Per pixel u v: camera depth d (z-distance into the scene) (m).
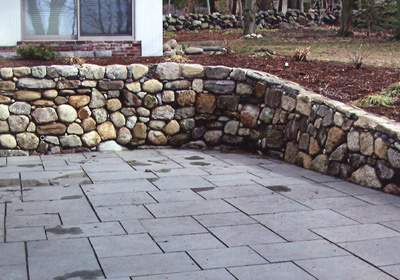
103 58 10.77
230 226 4.65
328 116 6.77
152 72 8.51
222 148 8.59
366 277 3.59
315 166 6.96
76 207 5.21
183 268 3.71
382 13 19.03
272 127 7.91
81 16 11.46
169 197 5.59
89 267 3.71
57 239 4.28
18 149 8.09
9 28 11.16
